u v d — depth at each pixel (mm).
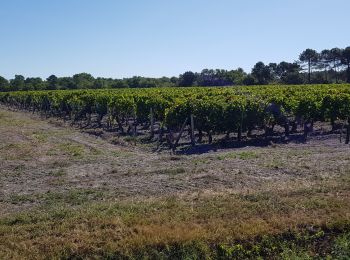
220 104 19719
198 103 19844
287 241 7492
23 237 7625
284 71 92438
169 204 9156
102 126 29016
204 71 91438
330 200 8969
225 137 21203
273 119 21000
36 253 7047
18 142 20766
